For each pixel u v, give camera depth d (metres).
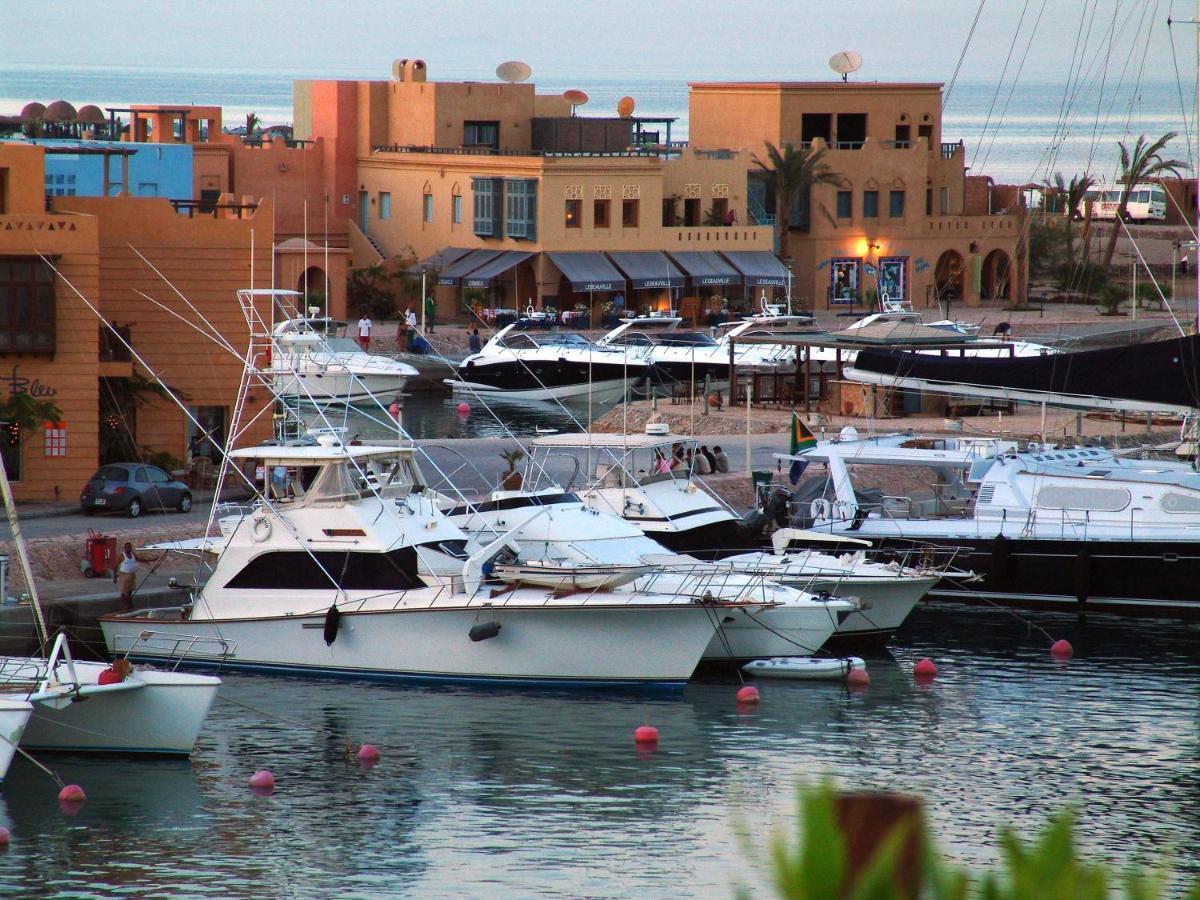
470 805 86.12
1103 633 127.75
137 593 124.75
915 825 14.45
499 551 118.31
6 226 162.75
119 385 173.75
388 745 97.12
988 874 15.91
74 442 165.62
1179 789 89.31
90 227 164.88
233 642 114.25
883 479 188.38
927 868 14.40
